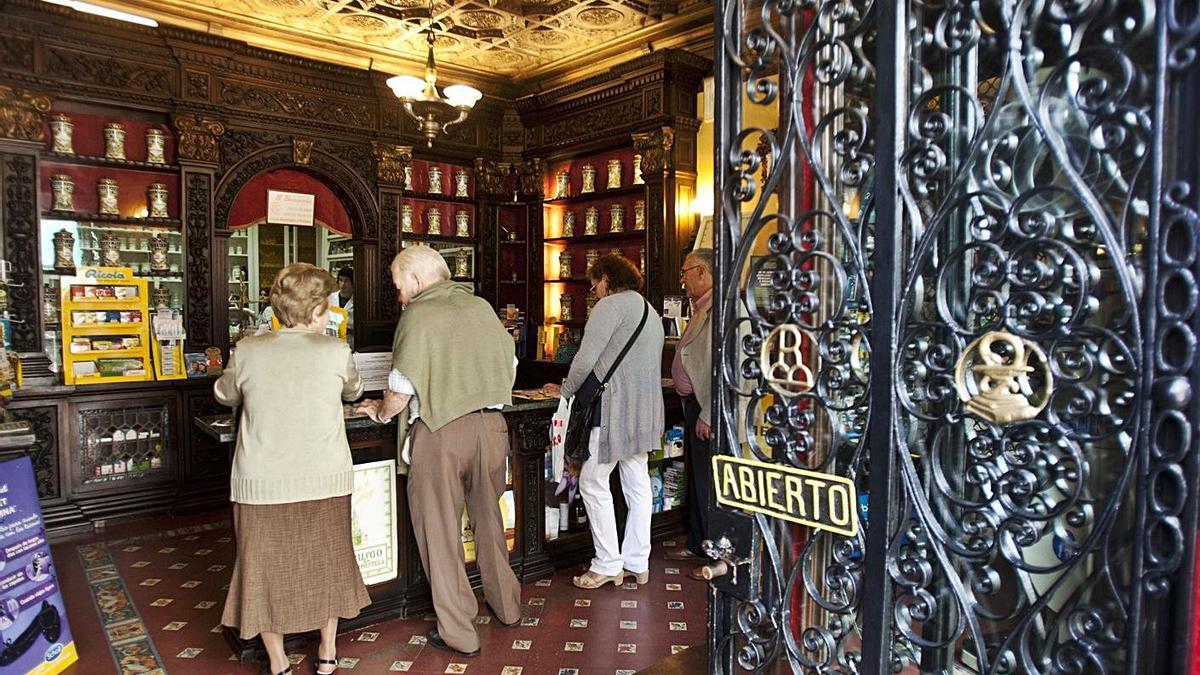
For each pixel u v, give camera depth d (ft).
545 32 17.83
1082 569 3.21
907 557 3.51
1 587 8.08
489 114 22.04
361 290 20.02
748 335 4.33
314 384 8.45
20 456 8.75
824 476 3.86
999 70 3.40
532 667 9.14
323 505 8.57
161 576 12.32
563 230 22.20
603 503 11.50
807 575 4.18
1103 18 2.98
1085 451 3.14
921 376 3.52
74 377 15.21
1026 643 3.26
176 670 9.03
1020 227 3.15
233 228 18.06
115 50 15.87
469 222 22.43
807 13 3.95
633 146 19.93
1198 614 2.71
